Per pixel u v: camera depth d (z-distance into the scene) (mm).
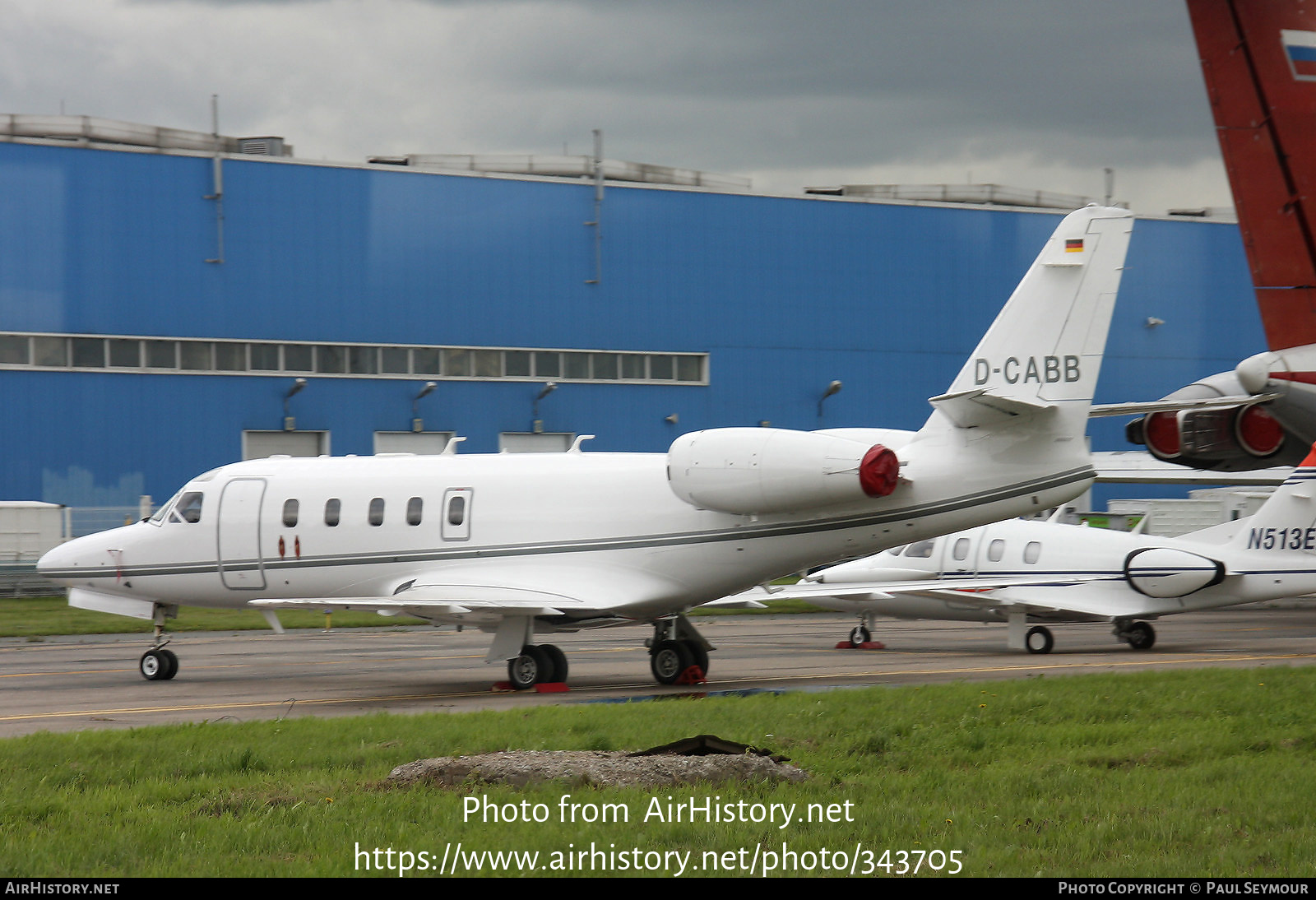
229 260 137000
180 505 66062
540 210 148875
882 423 161625
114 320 132750
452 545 59719
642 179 161875
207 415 136125
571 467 59188
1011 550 78312
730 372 156125
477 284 146375
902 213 162875
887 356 162000
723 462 53938
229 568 64375
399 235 143750
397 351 143750
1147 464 108062
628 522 56875
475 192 146500
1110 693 45656
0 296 128875
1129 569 73812
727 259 156250
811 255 159500
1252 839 24688
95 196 132500
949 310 164500
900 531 53406
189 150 143750
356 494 62188
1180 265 172250
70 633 97500
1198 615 112375
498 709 48438
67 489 130625
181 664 73375
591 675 65062
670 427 154000
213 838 25219
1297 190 43188
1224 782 30047
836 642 89750
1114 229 51750
